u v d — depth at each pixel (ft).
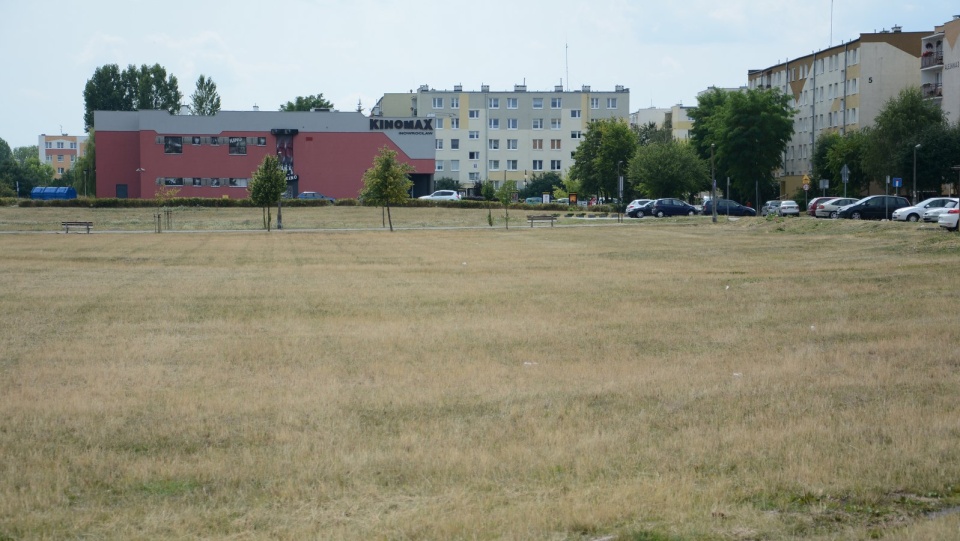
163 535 22.02
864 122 295.69
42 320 64.85
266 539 21.52
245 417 34.30
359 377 42.63
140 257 128.47
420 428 32.07
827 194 285.64
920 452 27.14
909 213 168.96
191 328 60.85
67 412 35.37
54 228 204.64
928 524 21.21
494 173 424.05
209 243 159.53
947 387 36.55
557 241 158.92
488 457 27.86
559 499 23.89
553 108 424.05
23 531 22.36
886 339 48.98
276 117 351.46
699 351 48.49
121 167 356.59
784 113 292.40
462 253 134.00
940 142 227.81
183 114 364.38
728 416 32.65
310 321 64.03
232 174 350.64
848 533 21.15
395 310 69.62
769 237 151.33
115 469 27.53
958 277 77.82
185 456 28.94
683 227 190.19
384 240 167.53
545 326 59.26
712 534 21.31
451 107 421.59
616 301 72.54
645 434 30.42
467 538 21.25
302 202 286.46
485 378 41.63
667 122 455.22
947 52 258.78
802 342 49.83
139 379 42.52
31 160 543.39
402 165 201.77
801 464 26.21
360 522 22.63
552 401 36.01
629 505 23.08
